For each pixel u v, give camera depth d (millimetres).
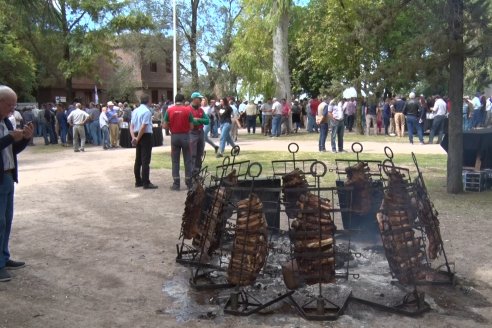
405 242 4789
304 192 4781
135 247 6879
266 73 30141
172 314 4727
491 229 7645
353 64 26344
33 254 6594
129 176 13383
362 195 5949
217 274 5691
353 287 5215
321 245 4570
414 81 10883
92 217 8680
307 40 29031
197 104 12180
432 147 19672
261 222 4781
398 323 4480
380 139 23922
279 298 4668
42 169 15109
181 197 10414
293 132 30094
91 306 4930
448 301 5008
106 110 21969
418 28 10398
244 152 18297
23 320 4578
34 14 5910
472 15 9562
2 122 5711
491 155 11383
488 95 31703
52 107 26250
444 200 9789
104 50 33812
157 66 55000
